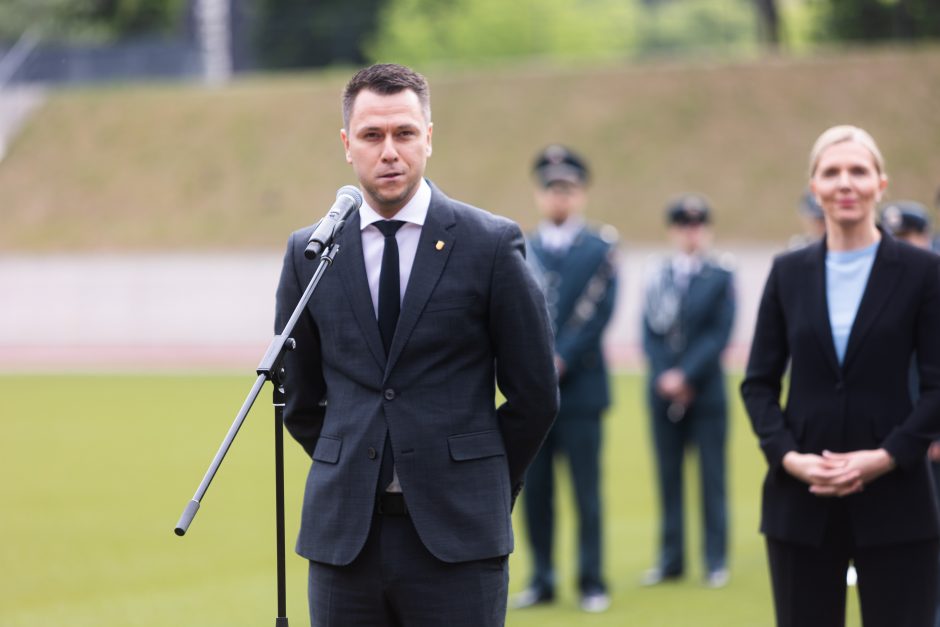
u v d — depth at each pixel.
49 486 39.97
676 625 22.83
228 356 92.44
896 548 14.66
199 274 103.31
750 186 100.00
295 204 108.62
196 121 119.88
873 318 14.86
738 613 23.67
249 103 121.06
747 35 181.62
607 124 108.81
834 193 15.08
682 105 109.12
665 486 27.16
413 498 12.41
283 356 12.73
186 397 66.00
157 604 25.08
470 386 12.75
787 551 15.14
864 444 14.79
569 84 114.00
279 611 12.91
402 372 12.61
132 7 169.62
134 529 33.09
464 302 12.67
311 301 13.06
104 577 27.62
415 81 12.78
